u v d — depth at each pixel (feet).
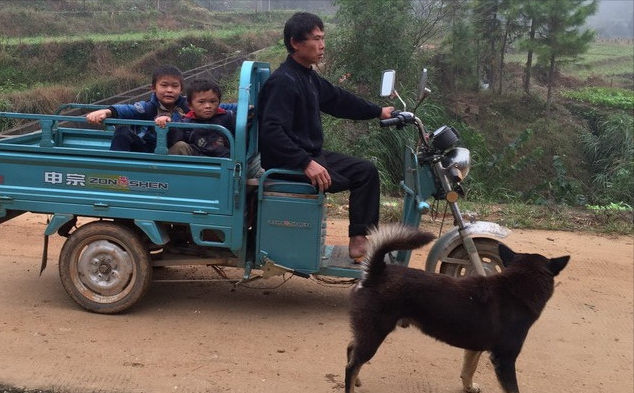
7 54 72.18
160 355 13.20
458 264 15.51
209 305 16.15
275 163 14.92
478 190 39.42
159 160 14.60
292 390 12.12
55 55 74.23
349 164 15.02
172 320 15.07
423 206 15.03
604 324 16.69
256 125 16.22
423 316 11.11
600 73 82.89
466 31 54.08
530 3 53.52
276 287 17.63
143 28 103.14
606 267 21.18
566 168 50.90
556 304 17.84
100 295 15.16
